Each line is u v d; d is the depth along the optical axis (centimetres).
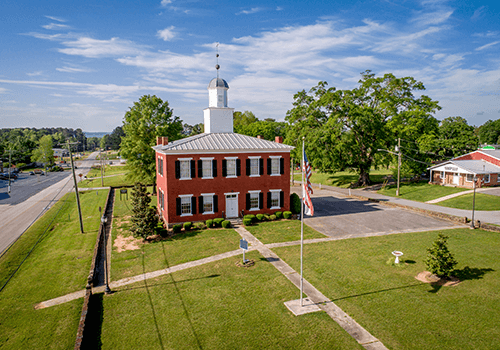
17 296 1914
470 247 2383
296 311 1577
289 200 3450
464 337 1340
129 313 1625
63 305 1783
